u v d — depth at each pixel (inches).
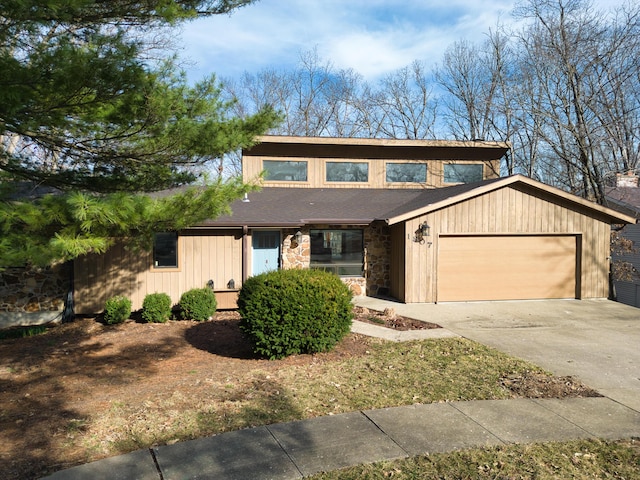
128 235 224.8
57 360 310.5
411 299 508.4
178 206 217.3
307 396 224.7
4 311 445.1
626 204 773.3
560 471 154.7
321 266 552.4
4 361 311.4
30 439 179.0
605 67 733.3
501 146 673.0
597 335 367.9
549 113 793.6
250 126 270.1
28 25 188.7
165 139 239.5
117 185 281.7
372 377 254.1
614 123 722.2
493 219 521.0
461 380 249.9
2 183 225.3
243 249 485.4
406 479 149.1
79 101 205.5
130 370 281.0
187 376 264.1
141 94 213.0
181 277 473.7
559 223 534.6
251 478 148.7
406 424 191.2
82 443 175.2
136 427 189.8
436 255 511.8
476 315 446.9
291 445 172.2
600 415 203.0
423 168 673.0
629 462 161.3
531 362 288.8
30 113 203.3
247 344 336.2
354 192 636.1
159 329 398.6
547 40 768.9
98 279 452.1
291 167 652.1
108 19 241.1
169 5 231.1
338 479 148.7
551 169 935.0
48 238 189.3
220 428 188.1
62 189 274.5
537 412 205.3
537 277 534.3
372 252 565.0
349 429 186.2
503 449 169.6
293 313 287.1
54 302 456.8
